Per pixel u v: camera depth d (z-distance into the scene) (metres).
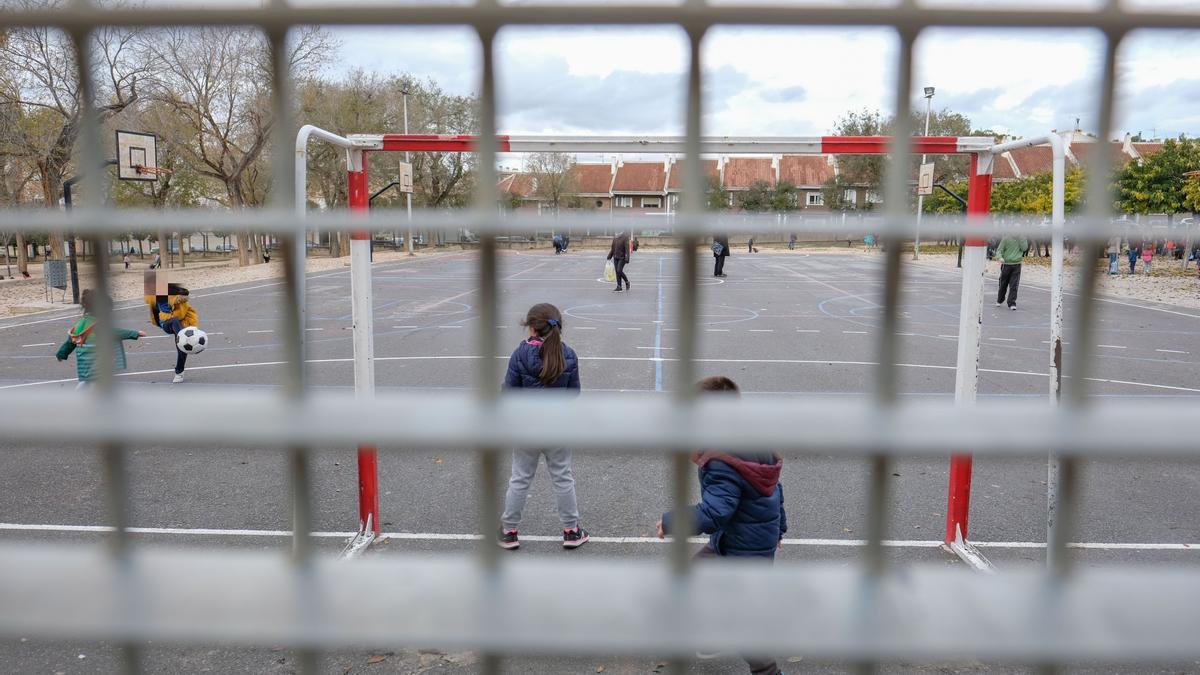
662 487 5.54
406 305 18.36
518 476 4.47
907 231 0.73
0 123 22.27
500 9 0.66
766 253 45.16
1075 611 0.76
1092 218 0.73
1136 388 9.17
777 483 3.27
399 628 0.72
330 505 5.21
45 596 0.75
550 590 0.78
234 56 25.41
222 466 6.01
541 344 4.42
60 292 22.81
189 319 9.63
